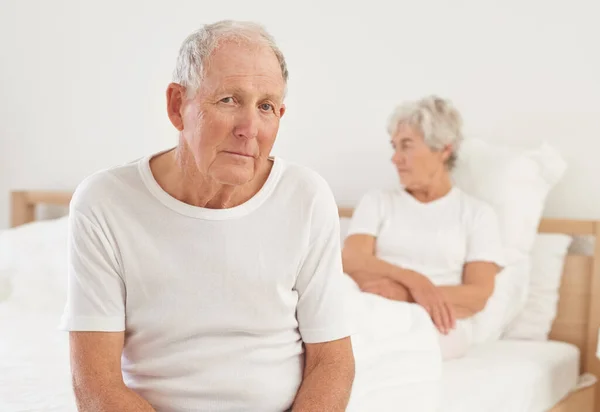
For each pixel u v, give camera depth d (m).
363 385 1.58
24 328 2.11
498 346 2.26
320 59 2.86
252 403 1.28
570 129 2.44
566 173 2.45
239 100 1.19
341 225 2.66
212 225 1.24
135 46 3.17
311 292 1.32
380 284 2.15
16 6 3.48
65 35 3.35
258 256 1.26
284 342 1.31
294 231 1.28
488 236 2.27
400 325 1.85
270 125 1.22
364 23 2.77
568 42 2.43
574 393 2.24
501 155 2.43
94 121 3.29
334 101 2.84
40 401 1.48
